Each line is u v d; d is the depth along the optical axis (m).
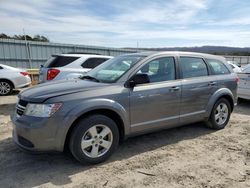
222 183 3.27
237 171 3.61
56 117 3.38
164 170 3.62
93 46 24.41
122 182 3.29
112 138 3.86
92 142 3.69
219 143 4.71
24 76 10.93
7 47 20.91
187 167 3.72
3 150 4.25
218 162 3.89
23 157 3.99
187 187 3.17
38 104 3.41
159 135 5.11
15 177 3.38
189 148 4.46
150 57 4.38
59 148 3.47
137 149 4.38
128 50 26.45
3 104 8.41
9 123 5.88
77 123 3.55
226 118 5.61
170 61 4.65
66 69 7.43
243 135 5.20
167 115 4.49
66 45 23.47
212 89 5.17
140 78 3.96
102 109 3.73
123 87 3.95
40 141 3.36
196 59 5.10
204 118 5.20
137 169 3.64
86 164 3.72
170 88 4.45
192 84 4.80
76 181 3.30
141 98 4.09
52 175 3.45
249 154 4.21
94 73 4.67
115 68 4.40
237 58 40.94
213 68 5.37
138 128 4.14
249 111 7.60
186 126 5.72
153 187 3.17
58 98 3.44
